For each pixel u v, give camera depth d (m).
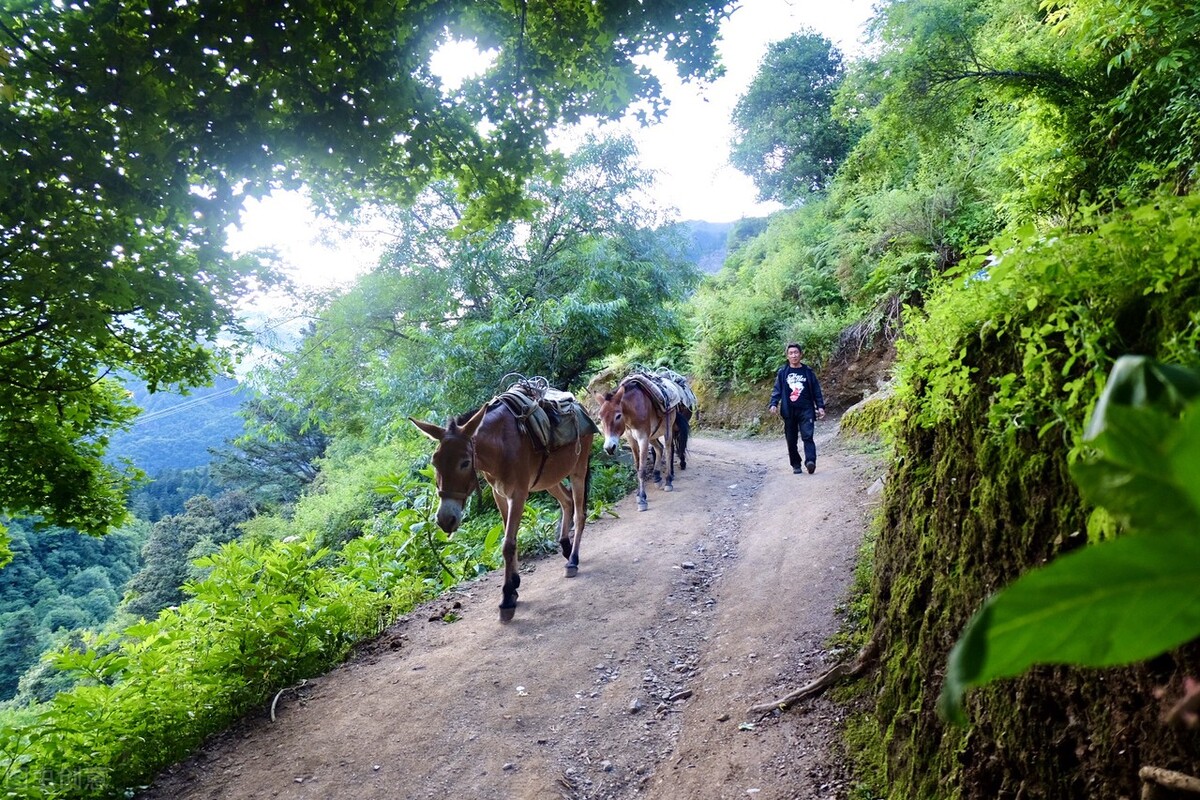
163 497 60.94
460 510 5.23
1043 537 1.98
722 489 9.45
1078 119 4.99
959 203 10.62
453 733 4.22
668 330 14.08
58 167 3.50
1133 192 3.13
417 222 13.19
